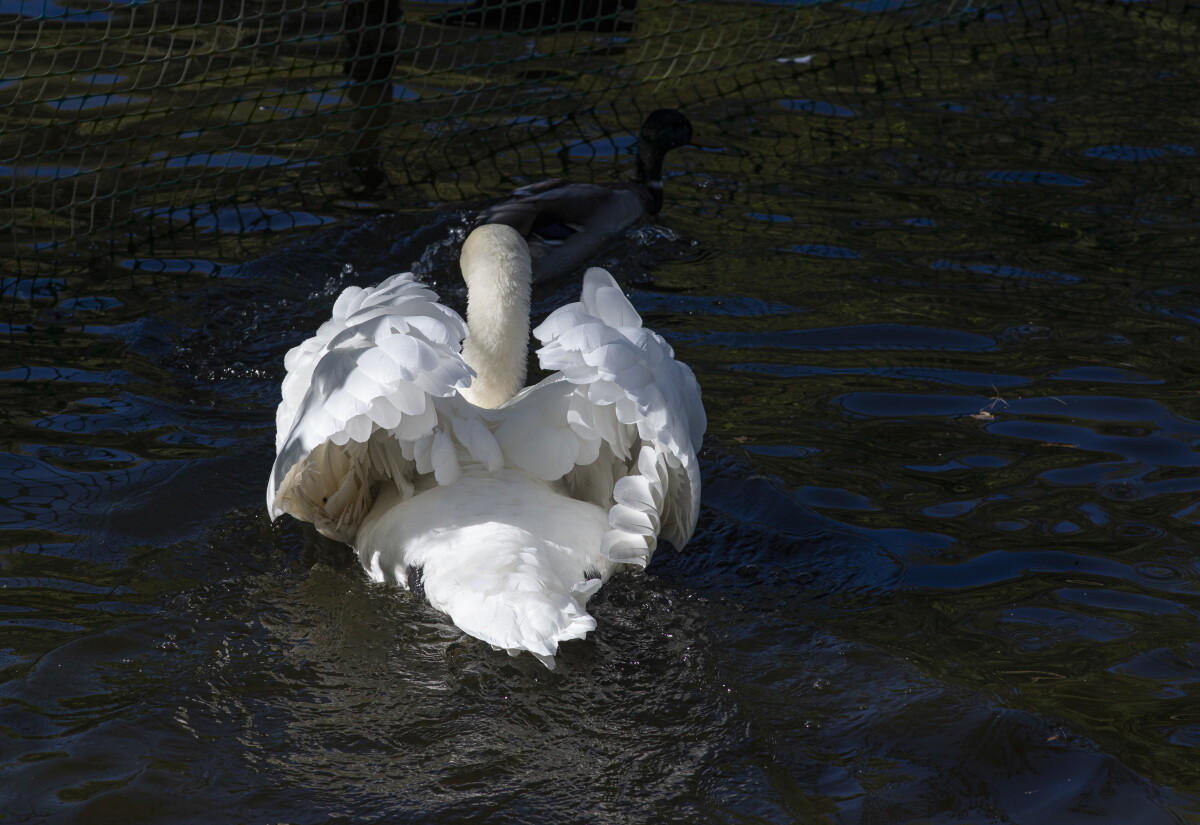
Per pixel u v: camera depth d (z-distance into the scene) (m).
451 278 8.93
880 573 5.50
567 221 9.54
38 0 13.34
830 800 4.11
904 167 11.04
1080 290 8.59
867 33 14.89
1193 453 6.50
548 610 4.51
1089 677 4.80
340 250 9.20
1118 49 14.30
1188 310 8.26
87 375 7.17
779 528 5.86
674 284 8.78
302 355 5.60
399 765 4.23
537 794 4.11
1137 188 10.46
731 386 7.25
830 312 8.30
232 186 10.25
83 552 5.42
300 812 3.99
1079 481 6.25
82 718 4.37
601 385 5.03
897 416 6.93
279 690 4.59
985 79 13.38
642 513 5.09
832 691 4.66
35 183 9.98
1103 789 4.18
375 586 5.26
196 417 6.75
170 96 11.70
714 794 4.13
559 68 13.46
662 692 4.65
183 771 4.14
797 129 12.06
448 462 5.13
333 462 5.42
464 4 14.66
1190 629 5.11
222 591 5.21
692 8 15.45
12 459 6.17
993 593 5.36
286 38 13.14
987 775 4.24
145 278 8.58
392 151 11.23
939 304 8.39
